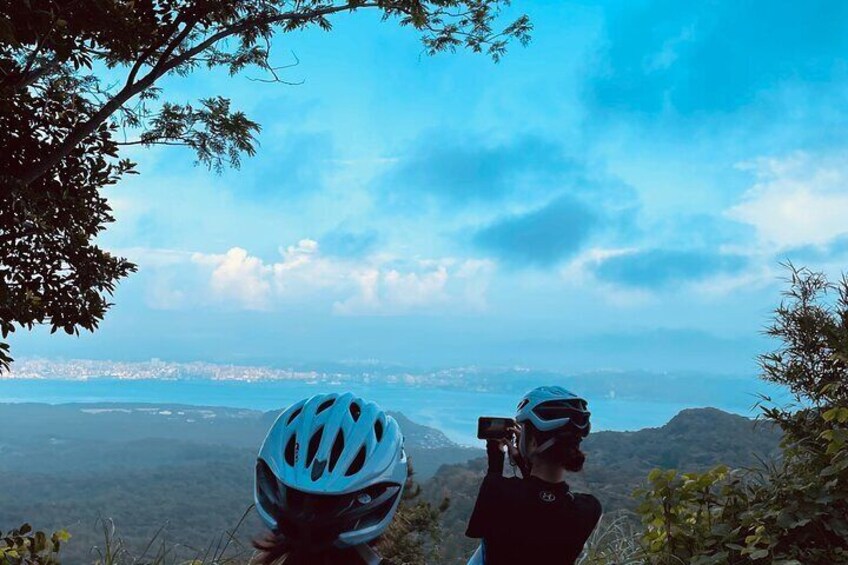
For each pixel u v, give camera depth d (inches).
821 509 146.9
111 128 355.9
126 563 141.3
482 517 107.0
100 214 351.3
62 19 269.3
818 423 168.2
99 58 321.4
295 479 51.8
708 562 146.7
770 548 146.3
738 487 164.7
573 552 106.4
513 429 112.5
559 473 108.4
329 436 53.7
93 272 334.3
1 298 284.8
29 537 147.8
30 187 332.8
